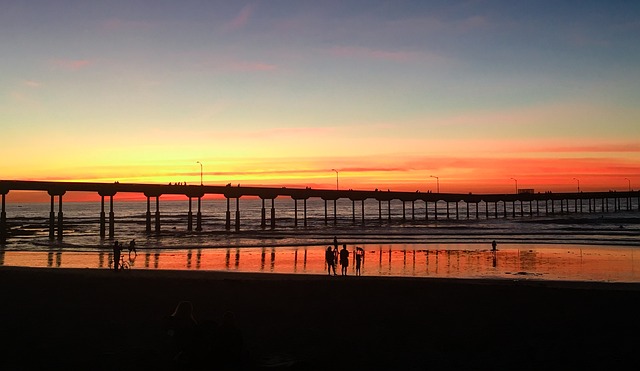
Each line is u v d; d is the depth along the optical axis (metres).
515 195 151.38
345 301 19.25
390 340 13.62
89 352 12.27
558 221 113.06
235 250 53.50
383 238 67.69
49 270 32.25
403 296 20.31
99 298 19.69
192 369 10.80
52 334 14.12
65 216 171.62
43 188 74.38
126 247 56.19
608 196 176.75
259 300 19.38
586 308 18.11
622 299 19.73
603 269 37.84
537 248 53.78
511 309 17.89
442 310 17.67
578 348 12.95
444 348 12.82
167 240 67.38
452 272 36.31
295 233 79.75
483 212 195.62
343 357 11.98
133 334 14.13
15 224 118.38
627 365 11.50
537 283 26.59
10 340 13.45
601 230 81.19
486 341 13.52
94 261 43.81
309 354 12.12
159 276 27.53
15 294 20.52
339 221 127.75
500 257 45.56
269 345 13.02
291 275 29.39
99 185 79.88
